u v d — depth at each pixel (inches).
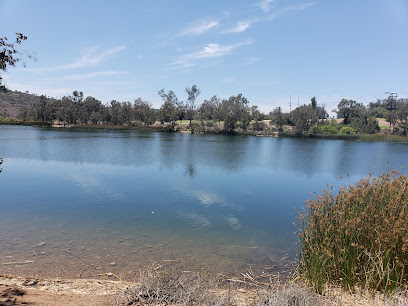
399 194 216.2
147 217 465.7
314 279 201.2
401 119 3503.9
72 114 4579.2
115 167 1020.5
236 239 374.6
